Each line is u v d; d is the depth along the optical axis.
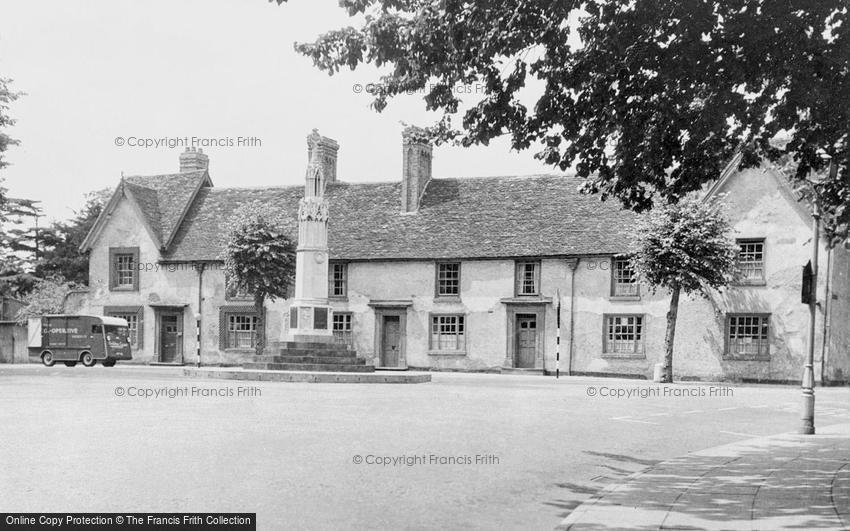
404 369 44.34
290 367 31.84
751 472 12.22
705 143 13.23
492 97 12.62
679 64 11.47
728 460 13.55
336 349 33.31
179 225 50.00
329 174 50.28
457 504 9.79
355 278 45.53
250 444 13.40
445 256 43.66
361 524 8.58
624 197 13.76
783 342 38.41
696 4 10.93
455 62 12.47
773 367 38.47
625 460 13.77
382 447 13.58
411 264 44.62
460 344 43.59
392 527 8.52
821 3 10.71
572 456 13.82
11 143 39.84
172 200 51.44
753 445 15.73
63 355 44.75
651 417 20.47
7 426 15.27
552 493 10.73
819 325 37.84
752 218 39.22
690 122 12.45
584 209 43.59
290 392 24.17
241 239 42.69
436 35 12.02
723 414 22.06
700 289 37.03
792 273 38.38
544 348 42.19
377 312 44.94
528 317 42.84
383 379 30.59
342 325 45.69
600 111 12.62
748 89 12.04
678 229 35.66
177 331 48.22
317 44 12.62
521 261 42.88
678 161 13.27
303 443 13.67
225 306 47.34
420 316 44.25
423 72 12.57
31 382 28.47
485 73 12.48
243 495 9.66
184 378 31.53
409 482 10.94
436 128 13.41
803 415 17.88
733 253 36.31
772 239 38.81
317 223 33.44
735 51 11.38
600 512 9.23
